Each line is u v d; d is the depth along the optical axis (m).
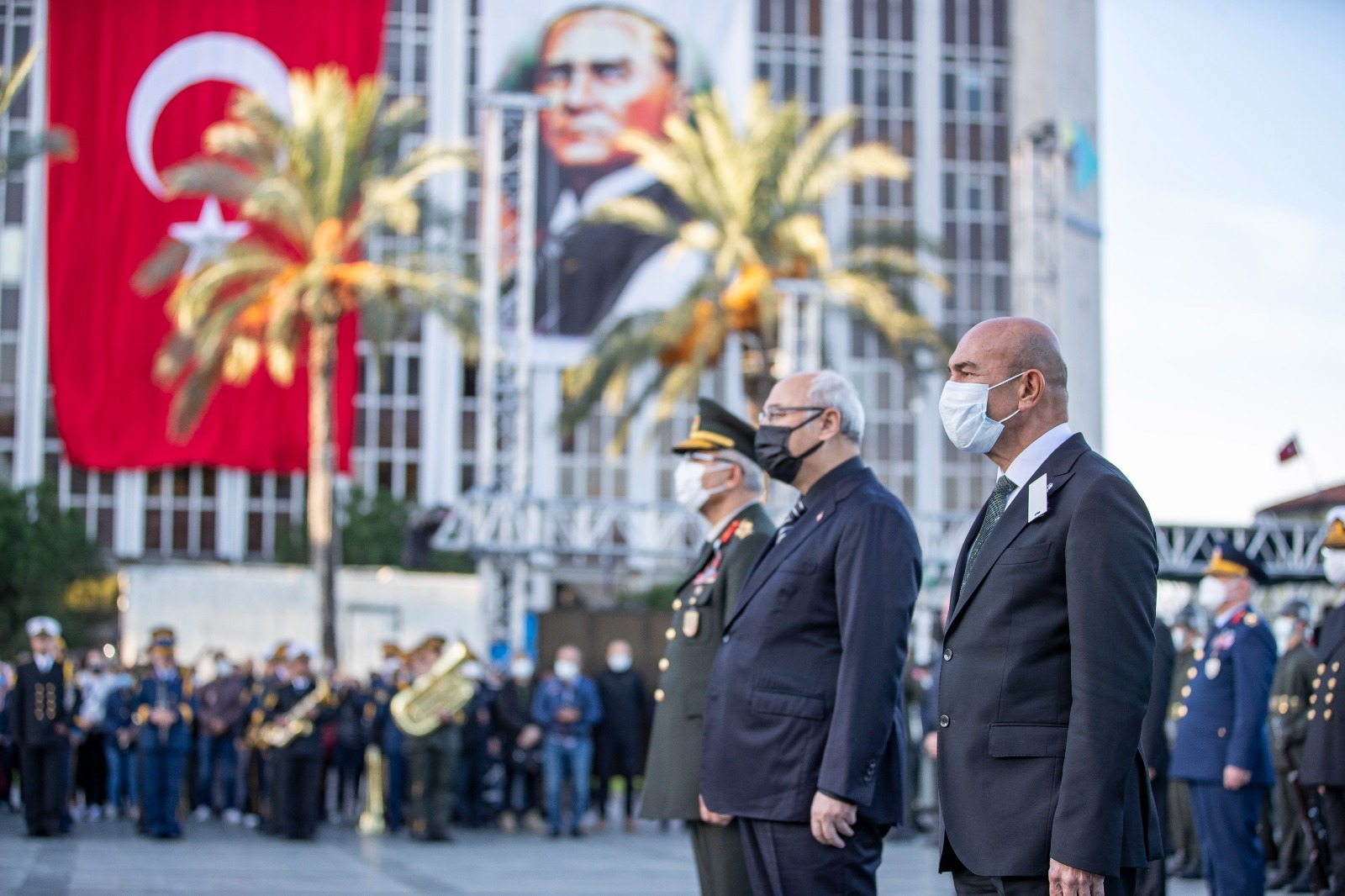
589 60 50.62
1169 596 31.88
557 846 16.98
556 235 49.06
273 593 28.45
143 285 31.09
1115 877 3.93
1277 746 12.15
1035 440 4.41
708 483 6.24
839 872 5.10
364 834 18.84
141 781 17.06
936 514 30.31
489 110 29.03
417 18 54.25
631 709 20.28
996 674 4.20
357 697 21.72
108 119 46.09
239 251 29.95
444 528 27.47
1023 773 4.12
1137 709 3.95
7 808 21.53
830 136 30.36
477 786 19.94
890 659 4.99
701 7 51.28
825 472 5.52
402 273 29.84
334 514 29.42
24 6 48.50
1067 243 56.91
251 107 28.80
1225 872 8.64
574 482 53.09
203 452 44.75
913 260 32.34
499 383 31.34
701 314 30.83
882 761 5.20
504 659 27.78
